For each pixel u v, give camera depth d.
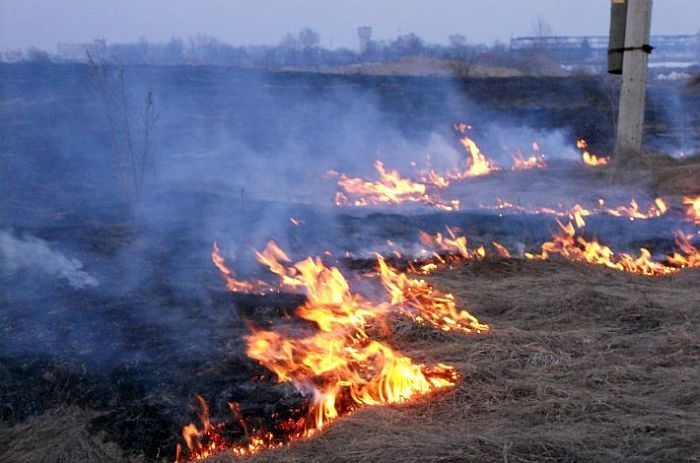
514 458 4.09
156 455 4.53
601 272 7.71
